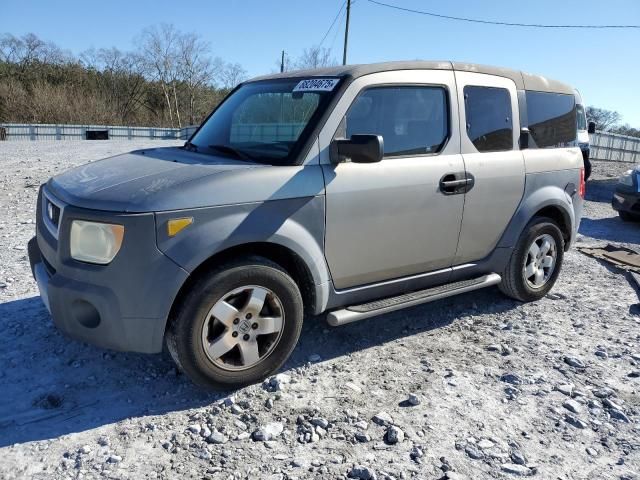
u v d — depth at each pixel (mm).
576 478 2604
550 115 4910
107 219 2832
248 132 3779
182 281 2898
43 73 54344
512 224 4500
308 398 3207
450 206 3969
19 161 14406
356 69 3604
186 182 2984
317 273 3391
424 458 2699
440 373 3562
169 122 62281
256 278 3139
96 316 2953
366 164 3535
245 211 3074
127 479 2496
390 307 3734
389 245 3717
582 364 3738
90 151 19562
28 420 2904
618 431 2994
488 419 3055
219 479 2516
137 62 61094
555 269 4992
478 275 4434
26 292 4645
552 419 3082
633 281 5645
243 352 3205
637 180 9133
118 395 3180
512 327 4355
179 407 3082
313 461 2650
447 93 4020
